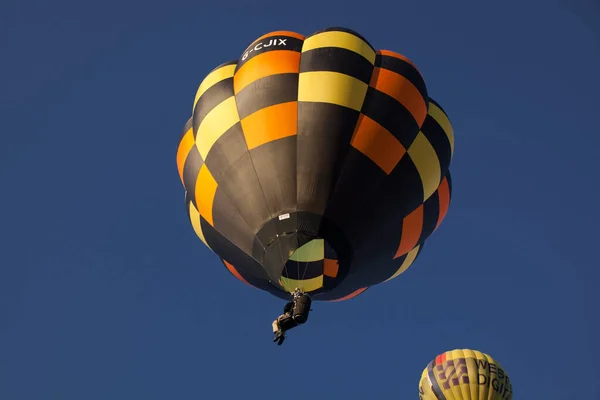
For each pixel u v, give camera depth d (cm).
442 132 7831
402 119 7488
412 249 7900
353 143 7250
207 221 7706
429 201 7769
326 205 7025
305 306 6750
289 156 7156
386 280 8100
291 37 7912
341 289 7944
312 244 7412
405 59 7894
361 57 7681
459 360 9275
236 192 7281
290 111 7344
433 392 9162
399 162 7400
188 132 7975
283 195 7062
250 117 7419
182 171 7912
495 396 9019
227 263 8238
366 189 7169
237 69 7894
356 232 7119
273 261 7025
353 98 7412
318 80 7462
